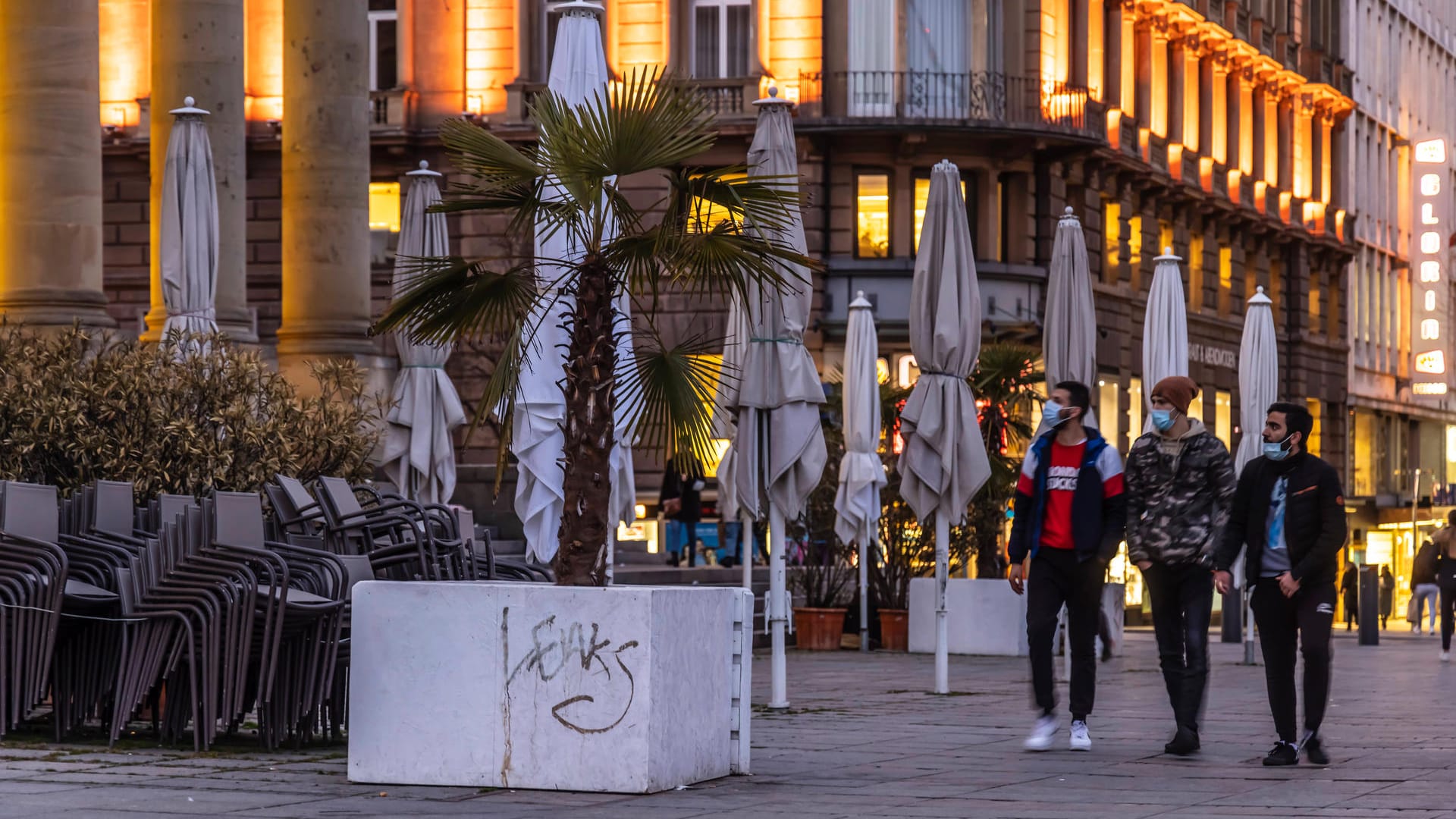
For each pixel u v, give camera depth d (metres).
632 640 9.98
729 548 34.25
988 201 44.56
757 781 10.65
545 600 10.09
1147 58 52.44
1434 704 16.98
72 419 17.22
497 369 11.52
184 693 11.78
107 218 44.66
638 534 41.53
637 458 42.09
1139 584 49.84
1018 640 25.23
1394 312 75.38
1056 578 12.36
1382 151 74.19
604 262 10.95
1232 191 58.56
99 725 12.96
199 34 27.33
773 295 16.58
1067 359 22.22
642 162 11.05
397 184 45.03
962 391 18.06
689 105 11.21
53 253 22.64
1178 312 25.78
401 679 10.25
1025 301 45.09
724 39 44.16
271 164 44.44
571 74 14.53
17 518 11.74
